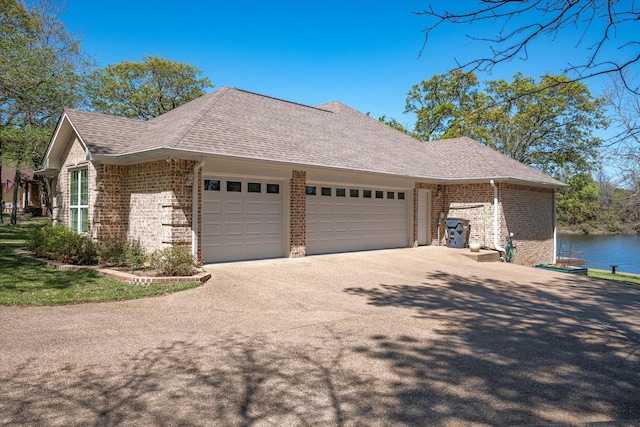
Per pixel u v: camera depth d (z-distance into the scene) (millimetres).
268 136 13773
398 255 15383
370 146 17578
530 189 19031
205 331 6410
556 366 5281
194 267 10523
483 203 17484
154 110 37625
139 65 36312
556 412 4027
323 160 13789
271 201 13273
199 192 11414
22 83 19234
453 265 14219
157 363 5066
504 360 5449
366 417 3855
